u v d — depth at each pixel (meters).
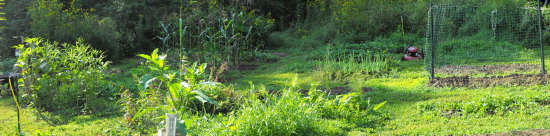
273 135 4.32
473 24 12.98
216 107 5.42
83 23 11.45
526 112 4.95
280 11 19.69
